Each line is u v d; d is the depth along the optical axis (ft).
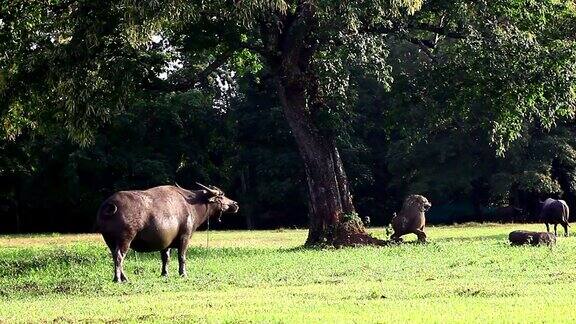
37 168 199.00
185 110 207.72
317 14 96.43
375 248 98.58
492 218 217.36
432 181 203.41
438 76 108.68
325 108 108.17
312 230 110.93
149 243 67.15
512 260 74.02
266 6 94.73
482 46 104.22
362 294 51.78
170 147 207.00
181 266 70.44
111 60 96.73
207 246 112.27
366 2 95.66
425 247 95.35
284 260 83.20
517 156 197.26
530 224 181.06
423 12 108.27
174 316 44.34
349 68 103.55
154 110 200.13
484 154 202.90
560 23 112.37
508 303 45.83
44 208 219.41
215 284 62.69
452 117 125.80
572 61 105.09
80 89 94.32
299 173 215.92
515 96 107.34
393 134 219.20
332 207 110.11
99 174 203.10
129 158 199.72
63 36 99.71
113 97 96.89
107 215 65.26
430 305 45.68
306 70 107.45
